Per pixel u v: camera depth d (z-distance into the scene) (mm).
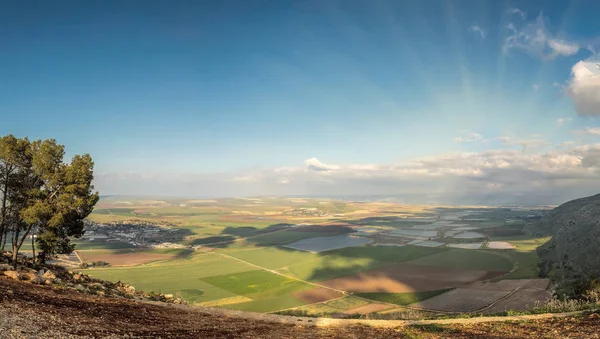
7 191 45250
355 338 28312
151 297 46406
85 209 49000
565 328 26328
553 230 193625
